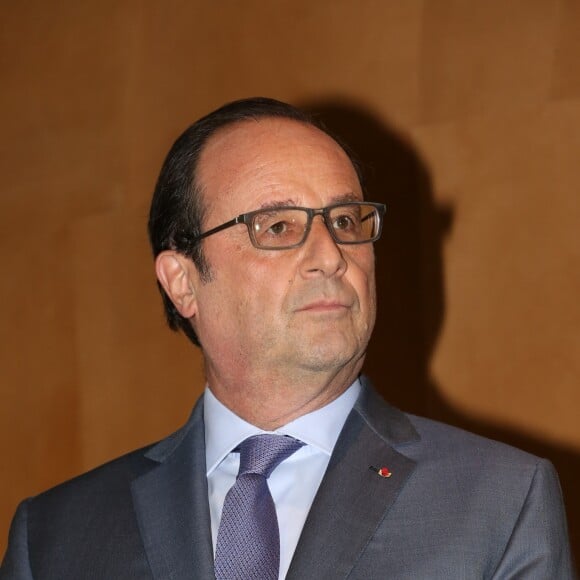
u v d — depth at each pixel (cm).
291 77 1201
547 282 1048
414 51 1135
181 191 625
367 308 582
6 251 1379
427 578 523
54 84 1367
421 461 569
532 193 1061
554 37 1061
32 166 1373
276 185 586
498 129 1082
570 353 1036
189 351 1262
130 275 1301
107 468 640
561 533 542
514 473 555
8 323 1368
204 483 597
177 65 1282
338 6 1181
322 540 542
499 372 1070
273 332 571
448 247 1103
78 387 1323
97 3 1345
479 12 1102
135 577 572
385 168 1141
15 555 619
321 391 586
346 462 572
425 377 1107
